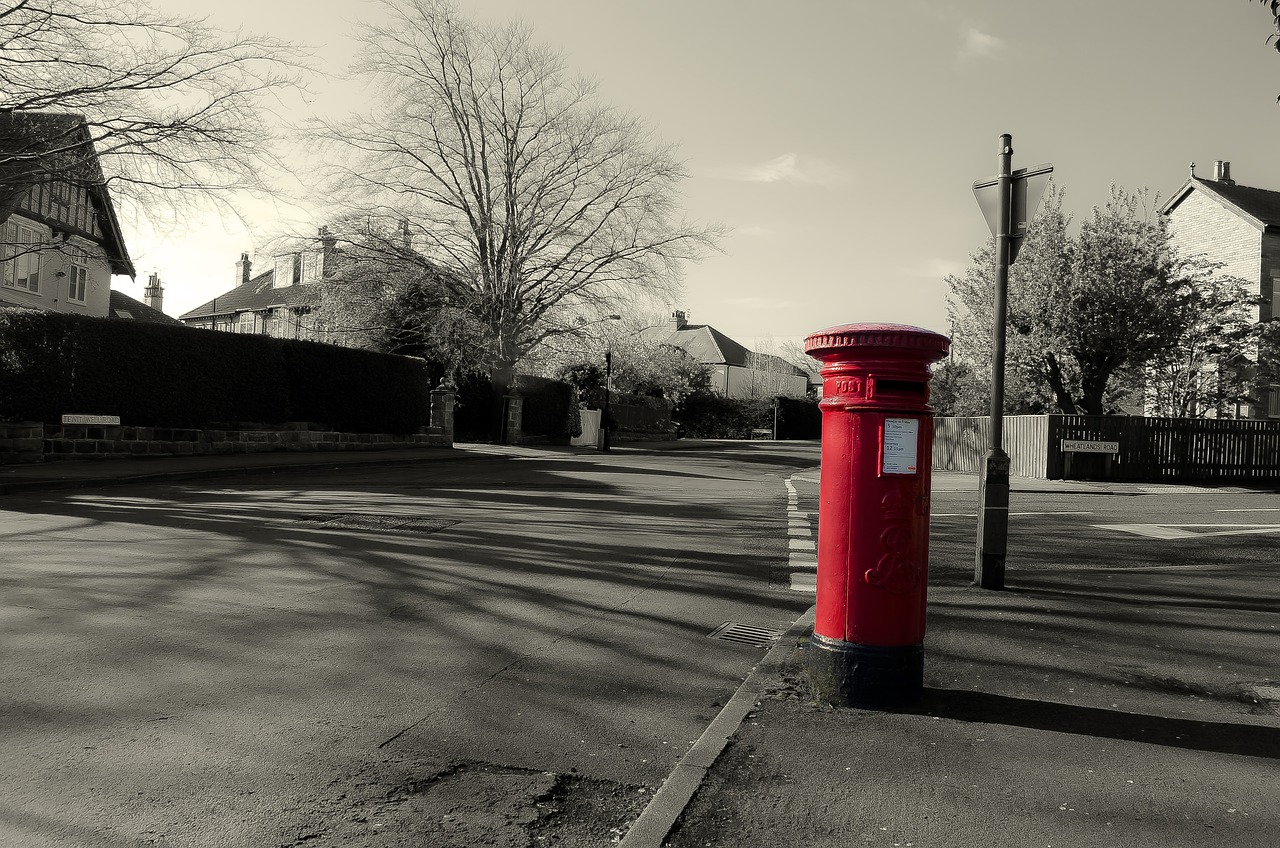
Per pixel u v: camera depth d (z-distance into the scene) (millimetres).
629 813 3482
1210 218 33281
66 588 7078
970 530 11984
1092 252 23828
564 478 19922
